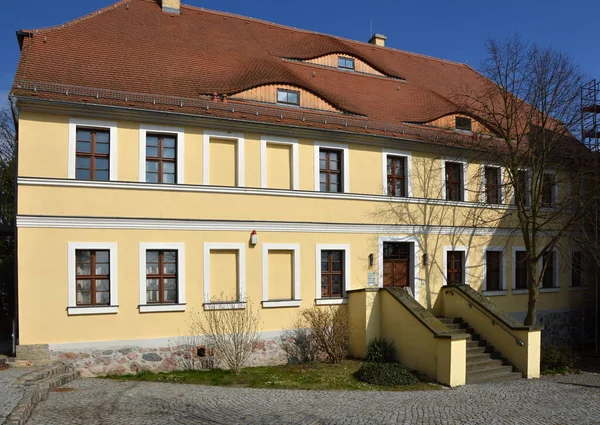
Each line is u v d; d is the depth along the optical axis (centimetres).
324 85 2083
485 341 1769
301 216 1719
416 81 2556
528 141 1911
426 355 1533
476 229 2078
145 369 1462
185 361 1512
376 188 1866
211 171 1609
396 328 1655
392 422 1009
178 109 1537
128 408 1020
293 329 1677
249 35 2297
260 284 1639
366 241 1834
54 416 930
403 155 1930
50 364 1338
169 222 1518
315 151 1759
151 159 1534
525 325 1738
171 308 1504
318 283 1736
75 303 1404
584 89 2128
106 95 1461
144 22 2016
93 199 1438
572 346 2319
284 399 1180
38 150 1391
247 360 1602
